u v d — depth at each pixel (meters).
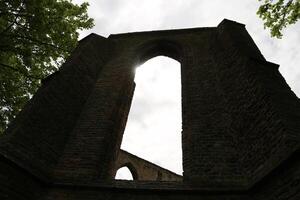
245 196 4.30
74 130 6.30
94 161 5.47
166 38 9.73
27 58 7.80
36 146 5.06
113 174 6.58
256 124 4.77
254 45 7.10
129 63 8.61
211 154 5.29
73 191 4.71
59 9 7.50
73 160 5.52
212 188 4.46
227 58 6.96
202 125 5.97
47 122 5.55
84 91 7.20
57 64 8.03
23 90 8.28
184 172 5.18
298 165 3.45
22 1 7.00
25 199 4.36
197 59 8.21
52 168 5.25
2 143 4.55
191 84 7.22
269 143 4.24
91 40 8.64
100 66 8.48
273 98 4.54
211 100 6.56
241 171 4.83
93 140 5.98
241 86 5.74
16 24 7.27
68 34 7.75
